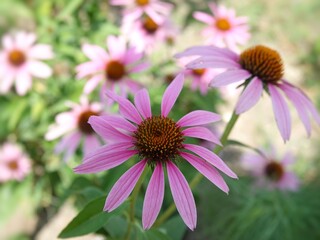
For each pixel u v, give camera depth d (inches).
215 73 15.3
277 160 18.1
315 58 27.1
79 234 6.6
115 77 13.4
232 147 21.9
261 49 8.9
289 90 8.8
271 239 17.3
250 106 7.7
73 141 13.8
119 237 8.3
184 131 6.9
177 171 6.4
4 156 18.6
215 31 14.8
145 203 6.0
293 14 29.8
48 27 17.9
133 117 6.8
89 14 18.4
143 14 16.9
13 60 16.5
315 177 20.4
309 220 17.9
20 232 18.4
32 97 17.4
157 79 17.4
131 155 6.4
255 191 18.3
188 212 6.0
